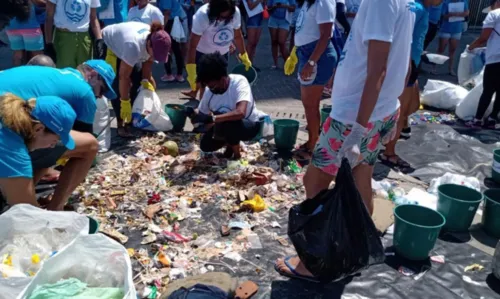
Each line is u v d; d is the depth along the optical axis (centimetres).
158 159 507
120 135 566
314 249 287
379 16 265
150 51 514
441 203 393
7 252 249
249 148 541
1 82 326
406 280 329
